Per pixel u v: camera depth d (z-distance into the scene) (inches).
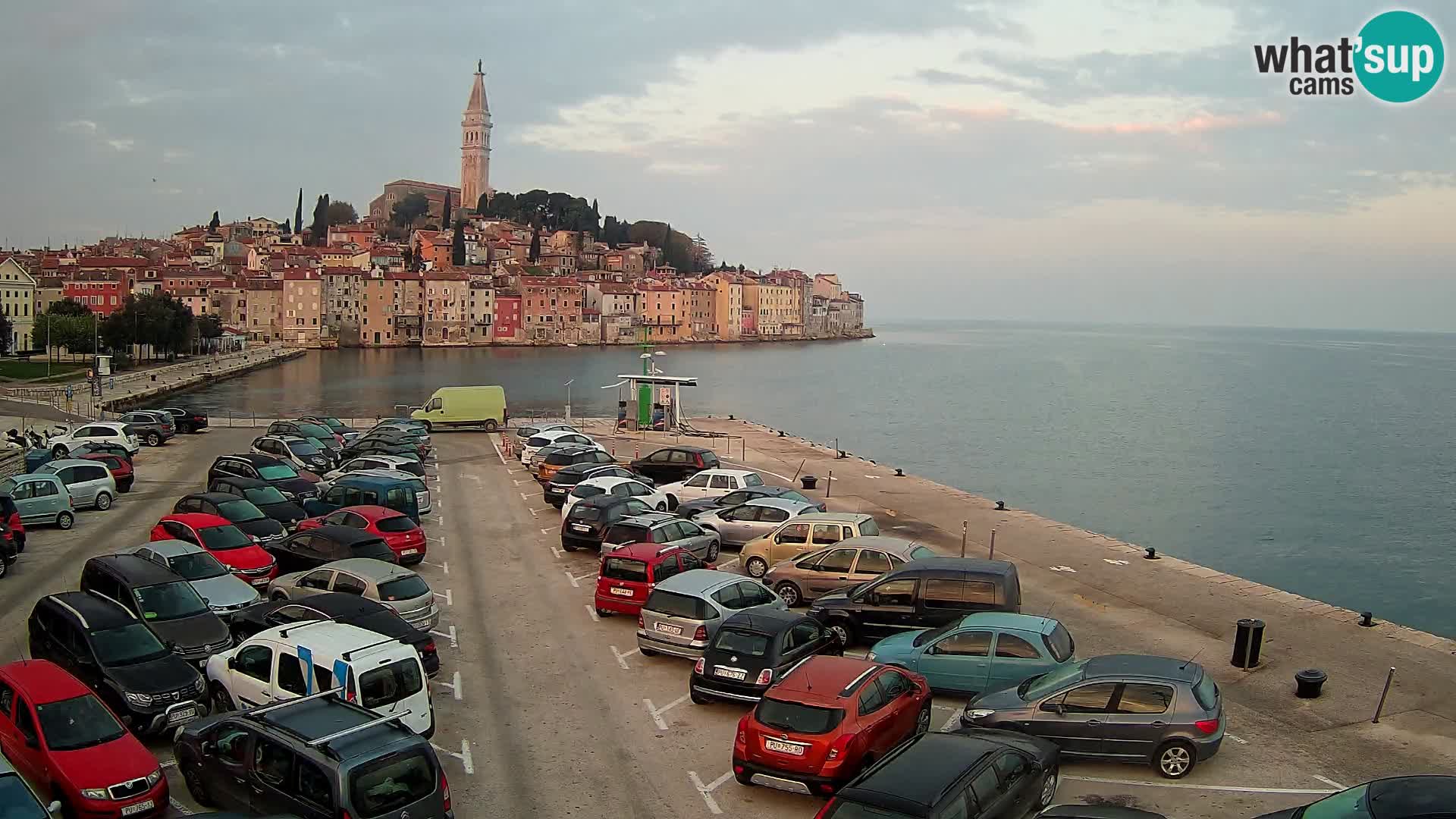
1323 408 5502.0
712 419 3002.0
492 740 659.4
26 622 876.0
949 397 5871.1
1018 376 7790.4
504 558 1181.1
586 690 752.3
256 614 775.1
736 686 684.1
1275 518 2573.8
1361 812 432.1
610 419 3046.3
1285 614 960.9
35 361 5497.1
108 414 2920.8
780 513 1223.5
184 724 642.2
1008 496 2807.6
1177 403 5689.0
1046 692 621.0
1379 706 699.4
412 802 481.7
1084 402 5684.1
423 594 836.6
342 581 839.7
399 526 1111.0
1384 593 1926.7
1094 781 592.7
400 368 7268.7
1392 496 2906.0
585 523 1185.4
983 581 810.8
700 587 800.9
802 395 5876.0
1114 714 600.1
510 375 6663.4
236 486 1274.6
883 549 945.5
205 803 548.1
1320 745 651.5
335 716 527.5
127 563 810.2
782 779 555.8
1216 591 1047.0
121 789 527.5
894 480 1829.5
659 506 1389.0
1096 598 1015.6
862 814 441.1
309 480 1497.3
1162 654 837.8
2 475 1734.7
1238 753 636.7
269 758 504.1
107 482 1457.9
